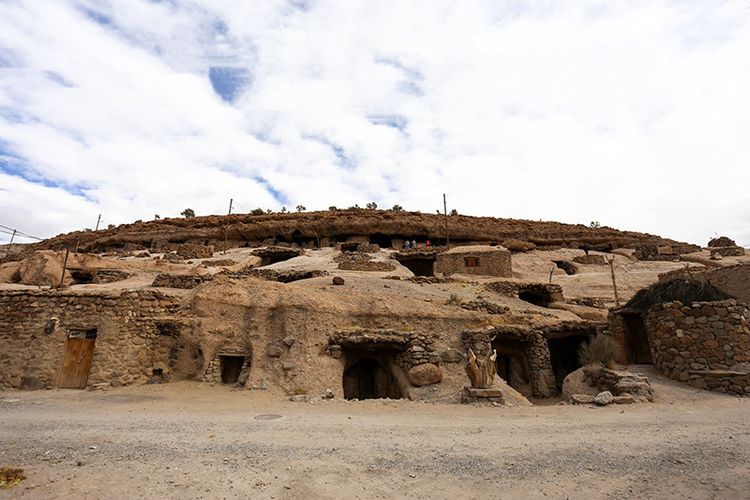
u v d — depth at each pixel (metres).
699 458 6.07
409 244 51.44
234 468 5.39
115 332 13.91
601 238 65.12
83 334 13.99
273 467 5.46
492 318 17.77
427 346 14.91
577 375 14.73
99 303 14.17
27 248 65.50
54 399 11.35
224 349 14.41
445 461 5.85
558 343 20.22
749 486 4.93
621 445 6.80
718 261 39.88
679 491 4.79
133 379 13.65
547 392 16.25
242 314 15.24
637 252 47.69
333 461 5.77
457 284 26.36
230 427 7.92
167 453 6.03
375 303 17.02
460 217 67.38
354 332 14.78
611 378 13.03
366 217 61.03
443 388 13.37
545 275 39.16
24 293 13.95
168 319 14.67
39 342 13.45
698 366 13.62
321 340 14.55
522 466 5.65
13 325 13.55
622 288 32.06
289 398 11.84
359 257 38.28
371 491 4.71
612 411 10.34
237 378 14.54
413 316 16.72
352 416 9.41
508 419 9.25
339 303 16.64
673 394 12.44
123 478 4.96
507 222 69.31
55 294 14.13
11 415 9.03
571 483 5.03
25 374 13.03
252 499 4.41
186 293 16.84
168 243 59.06
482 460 5.92
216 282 16.30
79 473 5.12
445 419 9.23
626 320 17.81
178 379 14.02
